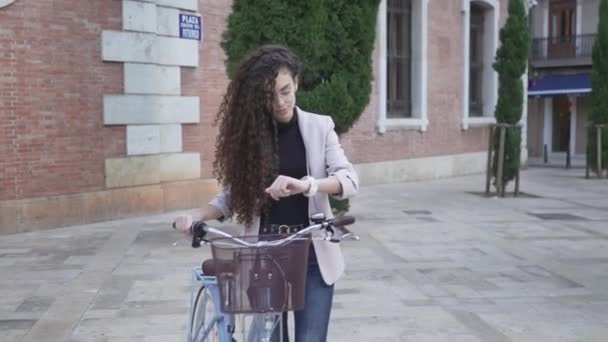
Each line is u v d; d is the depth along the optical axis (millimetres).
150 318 5648
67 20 9844
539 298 6363
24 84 9422
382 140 16672
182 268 7441
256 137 3014
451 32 18906
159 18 11078
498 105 14523
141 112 10867
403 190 15547
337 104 9023
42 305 6039
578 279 7121
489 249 8695
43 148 9672
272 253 2715
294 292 2779
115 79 10508
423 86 17750
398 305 6086
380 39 16281
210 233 3143
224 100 3137
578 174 21141
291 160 3100
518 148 14445
